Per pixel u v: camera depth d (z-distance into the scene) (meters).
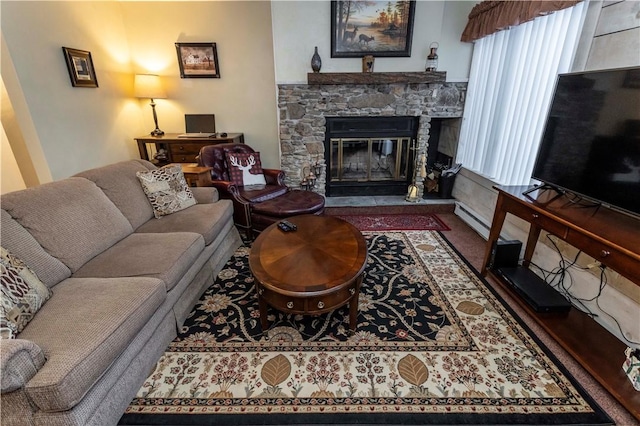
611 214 1.67
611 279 1.78
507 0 2.61
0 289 1.24
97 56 3.55
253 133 4.43
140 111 4.37
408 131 3.87
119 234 2.10
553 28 2.26
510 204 2.11
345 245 1.99
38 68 2.87
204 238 2.23
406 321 1.98
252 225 3.09
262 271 1.70
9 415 1.09
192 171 3.05
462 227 3.41
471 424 1.35
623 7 1.75
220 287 2.37
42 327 1.28
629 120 1.46
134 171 2.55
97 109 3.59
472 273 2.50
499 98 2.96
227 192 3.03
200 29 3.96
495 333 1.87
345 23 3.38
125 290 1.53
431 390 1.51
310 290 1.54
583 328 1.79
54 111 3.04
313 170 3.93
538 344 1.78
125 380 1.42
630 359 1.45
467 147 3.65
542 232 2.31
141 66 4.13
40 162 2.97
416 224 3.50
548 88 2.34
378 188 4.13
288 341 1.83
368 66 3.45
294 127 3.77
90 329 1.27
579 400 1.45
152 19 3.92
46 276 1.57
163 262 1.81
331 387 1.54
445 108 3.70
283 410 1.43
